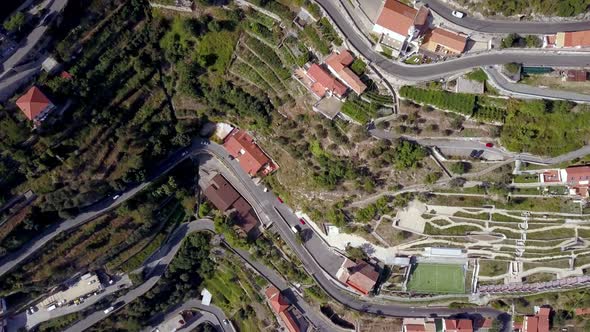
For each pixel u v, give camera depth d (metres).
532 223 101.38
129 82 101.06
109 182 102.12
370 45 93.44
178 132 105.19
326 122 98.06
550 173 97.50
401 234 103.06
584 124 93.44
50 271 103.62
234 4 98.19
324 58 96.06
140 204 106.81
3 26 89.75
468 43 92.06
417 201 102.12
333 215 103.75
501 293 106.12
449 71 93.12
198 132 109.50
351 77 93.69
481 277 105.75
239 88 102.75
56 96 94.81
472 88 93.12
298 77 98.38
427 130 95.75
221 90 103.31
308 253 108.88
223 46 101.38
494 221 101.88
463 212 102.06
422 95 93.56
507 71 91.38
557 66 91.88
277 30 97.69
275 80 100.38
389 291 107.50
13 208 98.56
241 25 99.62
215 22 98.25
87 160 100.50
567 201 99.56
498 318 107.75
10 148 94.00
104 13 95.75
